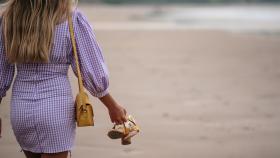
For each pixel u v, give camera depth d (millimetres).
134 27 33125
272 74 14469
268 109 9961
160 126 8414
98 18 44312
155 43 23031
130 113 9320
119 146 7176
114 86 11945
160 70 14719
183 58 17766
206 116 9242
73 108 3859
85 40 3861
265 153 7152
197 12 61688
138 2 109250
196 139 7727
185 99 10703
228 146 7434
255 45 22625
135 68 14969
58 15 3793
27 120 3771
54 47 3795
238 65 16219
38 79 3801
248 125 8680
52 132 3783
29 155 3947
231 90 11875
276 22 39562
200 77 13672
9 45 3791
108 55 18094
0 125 4035
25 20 3762
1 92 3930
